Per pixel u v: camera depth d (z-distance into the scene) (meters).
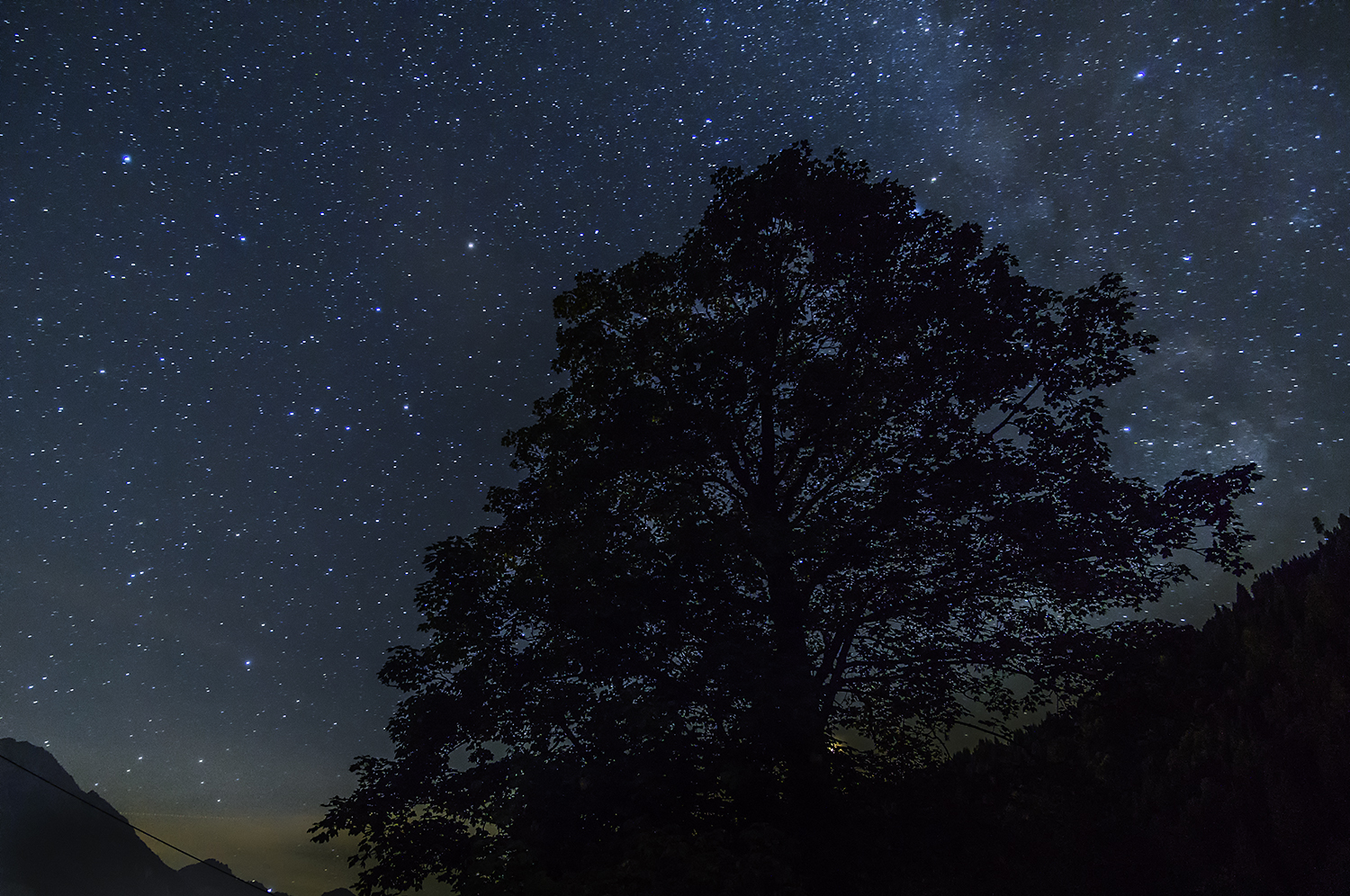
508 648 8.99
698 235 11.21
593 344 10.70
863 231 10.32
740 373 9.80
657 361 11.05
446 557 9.19
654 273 11.09
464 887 6.16
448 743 8.83
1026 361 9.32
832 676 9.49
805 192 10.42
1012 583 9.45
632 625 8.29
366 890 8.43
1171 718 9.30
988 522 9.35
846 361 10.23
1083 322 9.45
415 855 8.48
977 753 10.11
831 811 7.96
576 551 8.40
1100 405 9.46
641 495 10.29
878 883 7.70
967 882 7.95
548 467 10.32
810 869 7.58
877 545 9.60
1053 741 9.26
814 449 10.51
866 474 10.30
